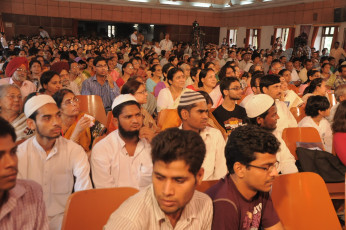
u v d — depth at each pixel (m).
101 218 1.71
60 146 2.16
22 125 3.00
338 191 2.80
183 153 1.07
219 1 25.27
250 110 2.81
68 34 23.80
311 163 2.95
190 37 25.67
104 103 5.32
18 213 1.31
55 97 2.90
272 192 1.98
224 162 2.61
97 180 2.31
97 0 23.44
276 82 3.76
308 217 2.00
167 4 24.52
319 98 3.59
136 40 21.55
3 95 2.96
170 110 3.75
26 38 20.53
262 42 21.31
